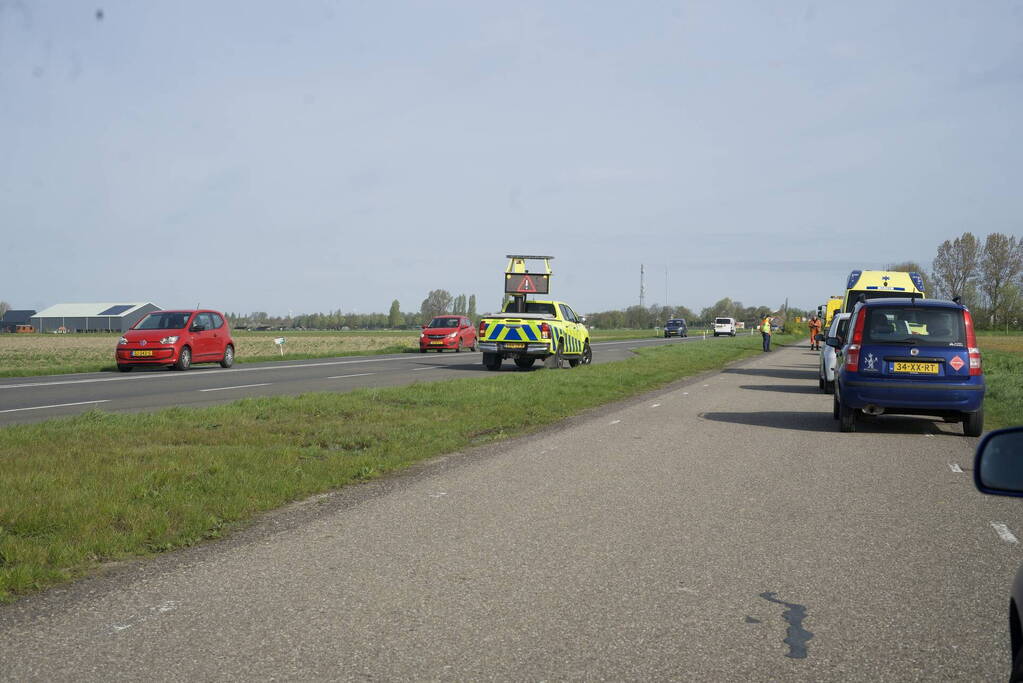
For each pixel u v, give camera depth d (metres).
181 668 3.93
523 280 32.53
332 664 3.98
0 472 8.16
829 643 4.28
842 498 7.85
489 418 13.60
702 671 3.92
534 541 6.25
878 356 12.22
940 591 5.13
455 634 4.37
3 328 189.62
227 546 6.14
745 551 6.01
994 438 2.92
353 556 5.85
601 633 4.39
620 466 9.54
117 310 184.50
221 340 29.16
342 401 15.03
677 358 34.16
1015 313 109.94
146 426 11.70
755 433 12.51
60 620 4.58
